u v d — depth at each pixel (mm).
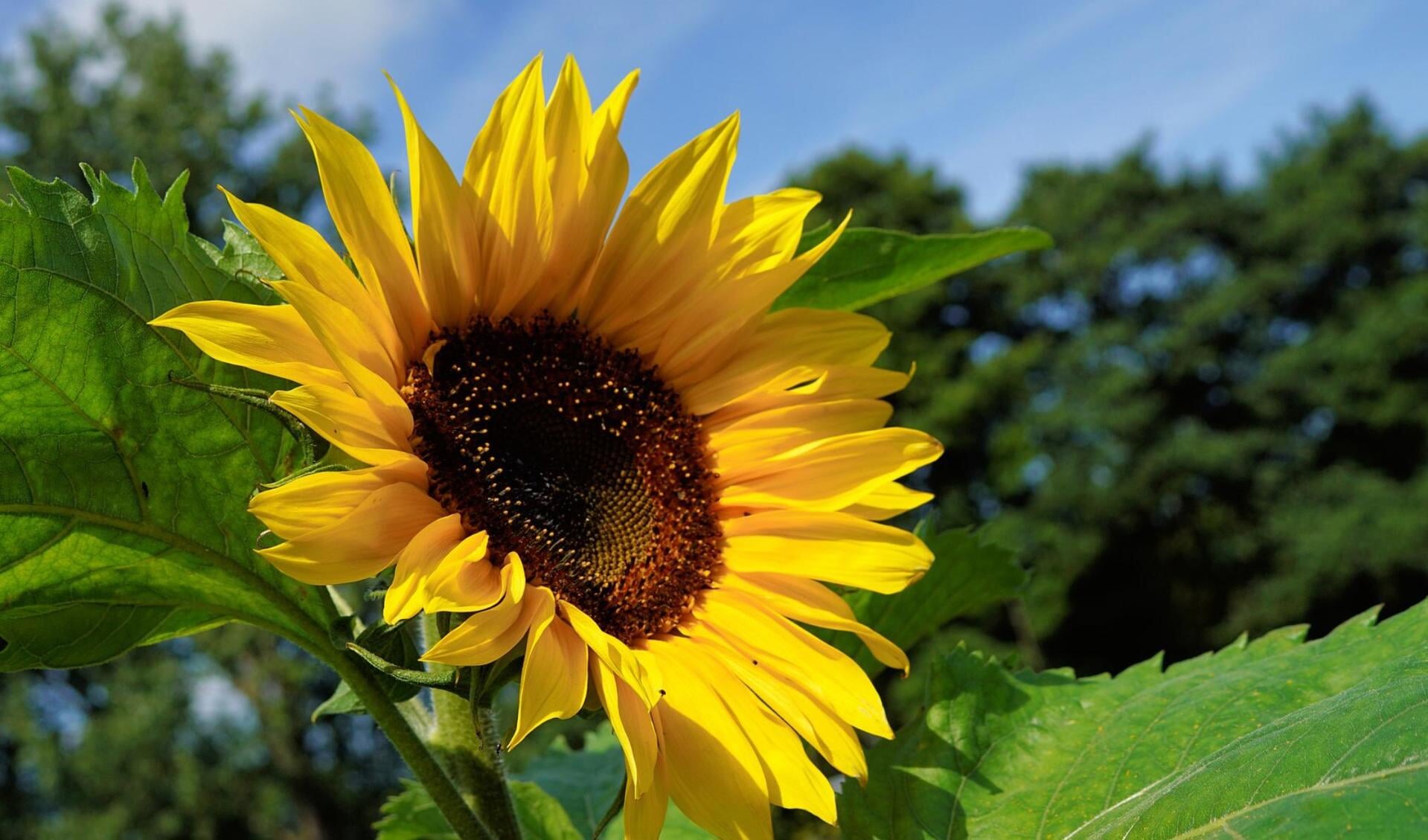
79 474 282
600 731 548
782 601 335
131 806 3990
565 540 335
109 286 274
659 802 284
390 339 299
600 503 349
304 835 4297
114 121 4492
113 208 279
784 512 346
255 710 4109
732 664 325
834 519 339
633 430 348
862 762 304
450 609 264
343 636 291
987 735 334
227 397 269
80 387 275
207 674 4141
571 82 317
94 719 4094
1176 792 265
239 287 296
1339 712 250
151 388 283
